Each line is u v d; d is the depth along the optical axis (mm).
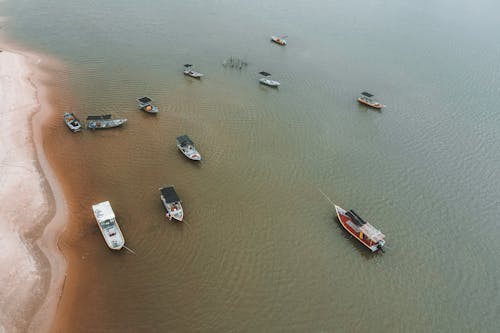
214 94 111250
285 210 74875
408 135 101688
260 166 85500
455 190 83688
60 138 86812
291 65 133500
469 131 104812
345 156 91625
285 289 60562
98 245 63656
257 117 103000
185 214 71188
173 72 120188
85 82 109688
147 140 89125
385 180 85000
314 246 68250
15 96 97188
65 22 147875
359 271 64750
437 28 179375
